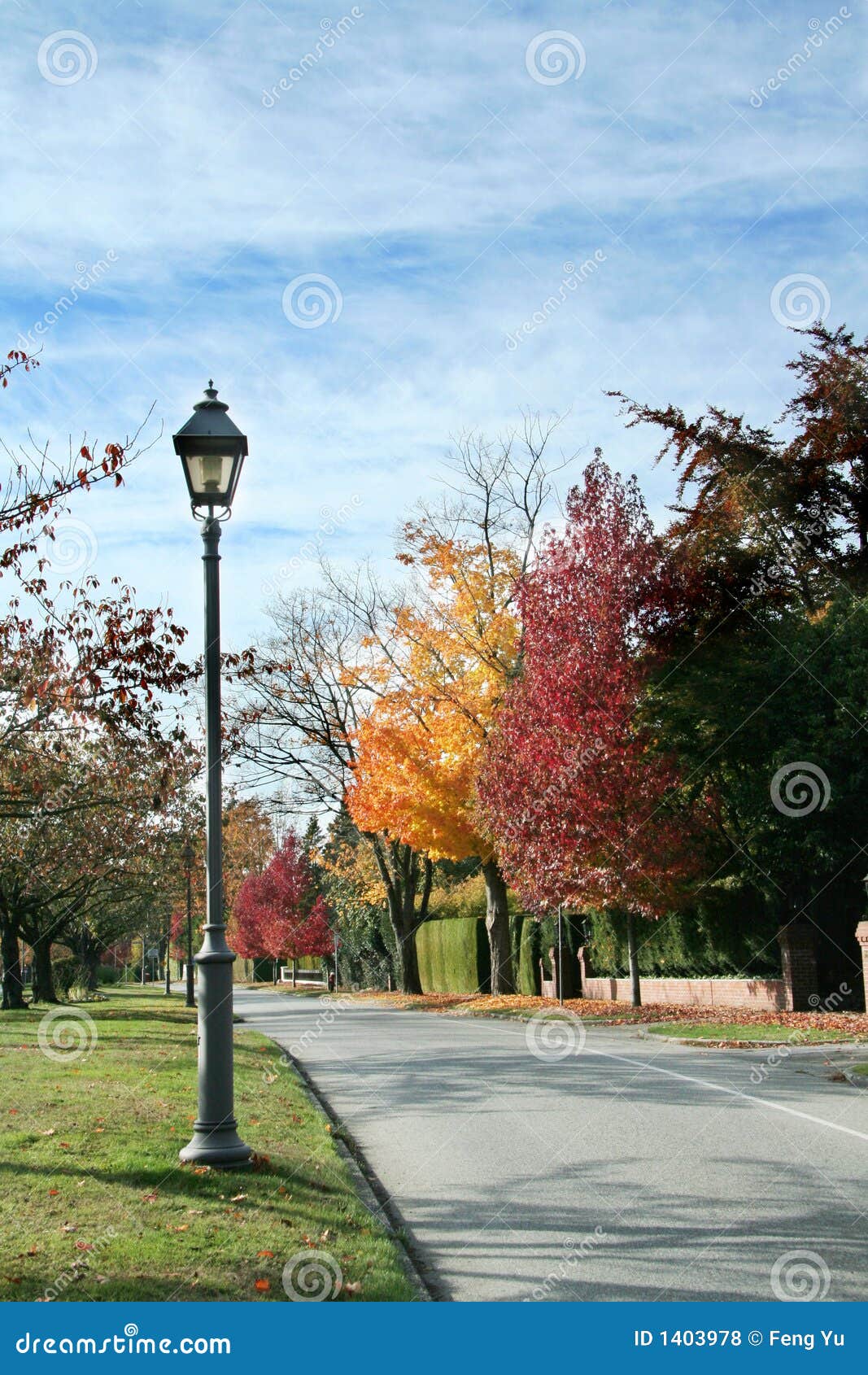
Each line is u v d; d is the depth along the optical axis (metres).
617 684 26.48
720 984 28.39
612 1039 22.47
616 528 27.23
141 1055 18.11
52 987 48.28
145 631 13.84
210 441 9.75
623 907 28.59
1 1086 13.59
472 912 55.81
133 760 19.14
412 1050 21.05
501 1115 12.55
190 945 49.50
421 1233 7.77
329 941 73.25
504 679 34.41
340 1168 9.34
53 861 29.84
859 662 23.28
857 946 26.14
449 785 35.25
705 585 26.83
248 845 66.44
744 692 25.14
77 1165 8.81
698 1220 7.77
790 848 24.95
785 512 27.17
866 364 26.70
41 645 14.01
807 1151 9.99
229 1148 9.05
